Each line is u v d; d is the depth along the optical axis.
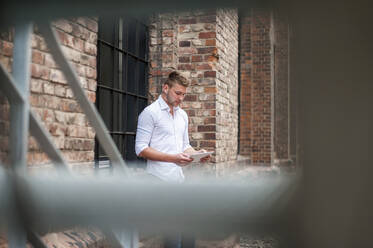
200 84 3.81
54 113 1.83
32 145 1.59
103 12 0.19
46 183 0.19
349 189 0.15
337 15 0.15
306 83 0.15
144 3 0.18
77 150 2.04
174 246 1.56
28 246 1.08
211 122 3.79
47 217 0.19
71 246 1.48
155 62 3.76
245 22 7.32
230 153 4.43
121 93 3.31
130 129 3.49
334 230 0.15
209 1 0.17
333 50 0.15
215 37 3.79
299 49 0.15
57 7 0.20
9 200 0.19
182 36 3.84
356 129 0.15
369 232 0.15
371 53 0.14
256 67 7.46
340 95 0.15
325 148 0.15
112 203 0.18
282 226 0.16
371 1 0.14
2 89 0.36
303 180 0.15
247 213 0.16
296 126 0.16
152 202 0.17
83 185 0.18
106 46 3.05
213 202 0.16
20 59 0.42
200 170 3.71
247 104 7.40
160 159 2.36
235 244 1.71
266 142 7.38
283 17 0.15
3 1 0.21
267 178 0.16
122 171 0.41
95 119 0.40
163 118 2.45
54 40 0.36
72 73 0.38
